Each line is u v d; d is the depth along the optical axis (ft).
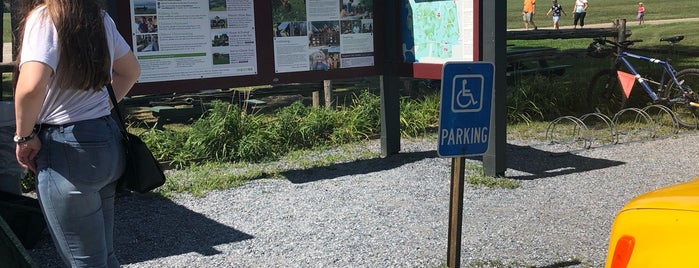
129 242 16.15
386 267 14.26
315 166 23.73
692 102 29.58
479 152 12.79
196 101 36.68
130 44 19.16
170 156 24.57
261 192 20.47
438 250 15.23
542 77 36.37
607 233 16.25
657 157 24.44
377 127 29.07
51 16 8.68
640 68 34.94
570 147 26.40
